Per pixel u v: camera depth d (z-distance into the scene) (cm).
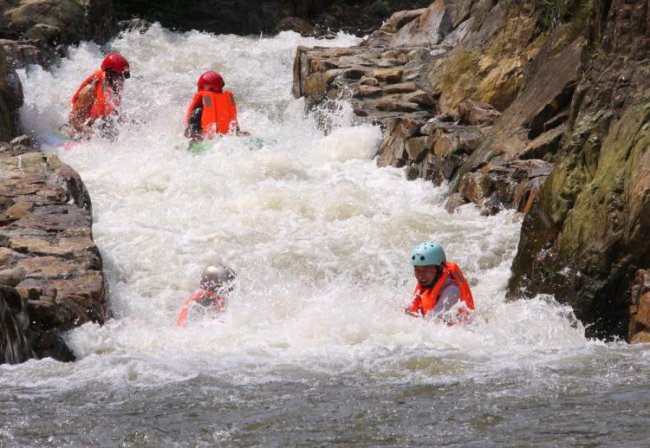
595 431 1386
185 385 1650
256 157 3500
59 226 2531
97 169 3528
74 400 1566
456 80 3972
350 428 1429
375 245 2819
